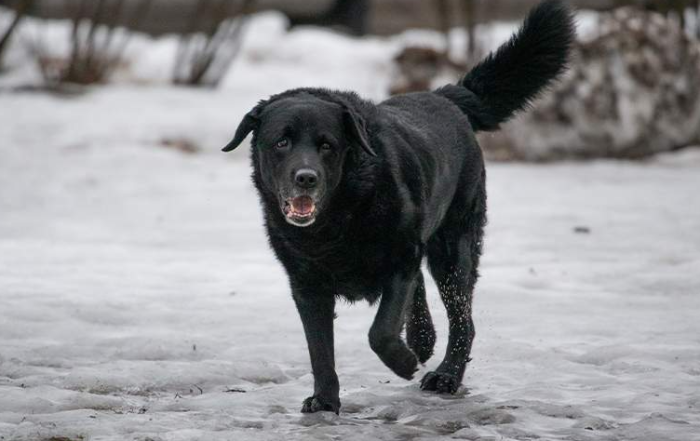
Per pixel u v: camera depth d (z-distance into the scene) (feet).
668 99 80.07
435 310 36.86
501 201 61.57
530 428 24.68
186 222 57.57
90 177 70.08
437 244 31.09
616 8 96.43
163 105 89.81
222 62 102.89
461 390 28.68
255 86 102.32
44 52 101.19
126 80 103.35
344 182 26.21
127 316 36.37
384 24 134.92
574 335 33.65
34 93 93.35
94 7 112.27
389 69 102.58
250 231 54.85
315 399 26.63
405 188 27.02
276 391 28.22
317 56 108.68
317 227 26.37
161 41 111.96
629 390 27.63
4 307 36.70
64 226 56.34
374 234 26.55
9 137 79.25
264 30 113.60
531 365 30.55
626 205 59.62
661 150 81.00
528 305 37.55
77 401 26.66
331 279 27.27
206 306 38.11
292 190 25.14
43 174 70.69
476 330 34.42
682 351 30.68
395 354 26.71
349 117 25.99
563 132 79.61
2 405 26.22
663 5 94.22
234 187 68.33
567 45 34.76
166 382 28.86
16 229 55.47
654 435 23.54
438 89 33.94
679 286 39.93
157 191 66.90
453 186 30.68
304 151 25.49
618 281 41.16
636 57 79.56
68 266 45.42
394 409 26.61
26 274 43.39
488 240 50.16
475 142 32.22
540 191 65.26
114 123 83.25
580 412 25.62
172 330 34.86
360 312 37.37
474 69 34.58
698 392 27.17
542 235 51.06
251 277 43.29
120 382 28.60
